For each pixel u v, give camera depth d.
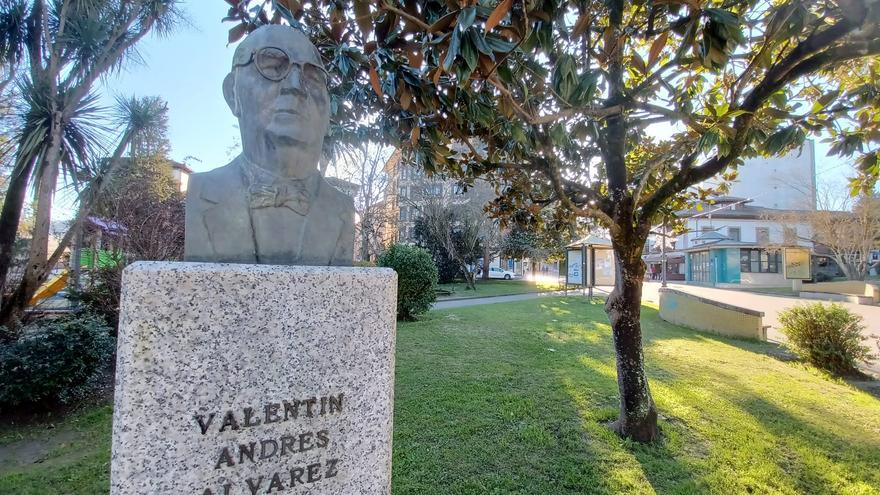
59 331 4.29
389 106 2.62
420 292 9.61
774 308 13.89
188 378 1.16
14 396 3.88
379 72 1.85
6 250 5.50
